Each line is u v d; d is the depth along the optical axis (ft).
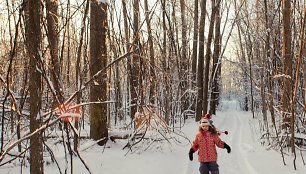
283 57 37.17
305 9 28.43
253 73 104.78
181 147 39.93
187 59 94.73
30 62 14.32
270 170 29.43
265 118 52.26
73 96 15.71
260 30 68.95
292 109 30.50
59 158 26.37
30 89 14.46
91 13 31.37
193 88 91.61
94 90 32.50
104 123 32.99
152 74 34.19
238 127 76.48
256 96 119.03
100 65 31.48
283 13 36.68
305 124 38.88
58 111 15.66
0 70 19.44
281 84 40.06
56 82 15.11
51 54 15.03
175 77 68.08
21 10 13.96
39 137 14.55
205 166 24.11
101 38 31.35
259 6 72.84
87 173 23.97
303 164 31.53
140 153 32.19
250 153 38.11
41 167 14.65
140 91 33.58
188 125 70.38
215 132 24.52
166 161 30.50
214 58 100.37
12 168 23.75
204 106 88.22
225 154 40.06
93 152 30.37
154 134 35.58
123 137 33.99
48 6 15.70
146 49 26.25
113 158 29.09
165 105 46.34
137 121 33.88
